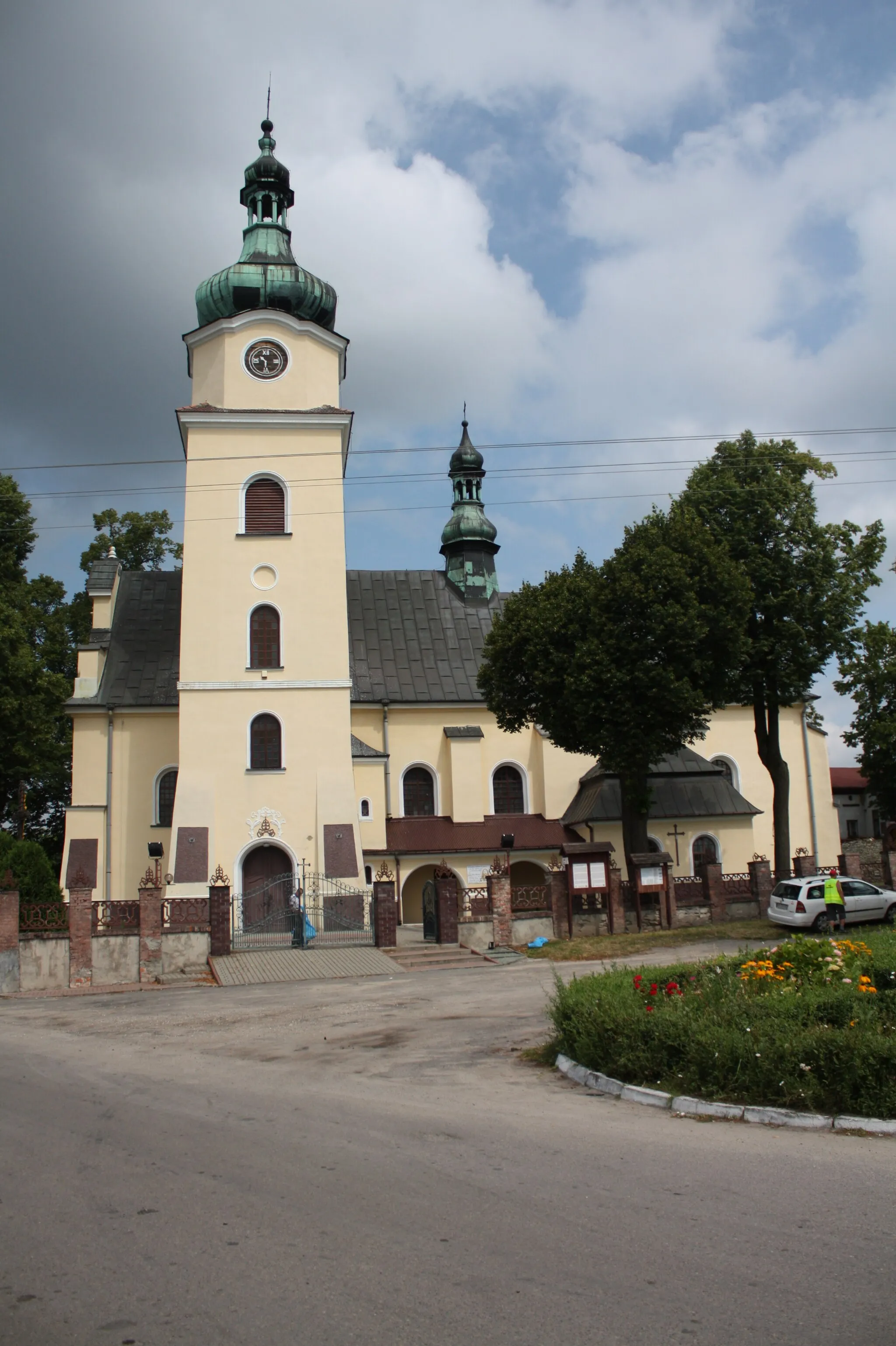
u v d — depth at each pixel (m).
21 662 41.41
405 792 46.66
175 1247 8.48
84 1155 11.43
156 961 30.72
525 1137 11.74
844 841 60.16
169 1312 7.26
